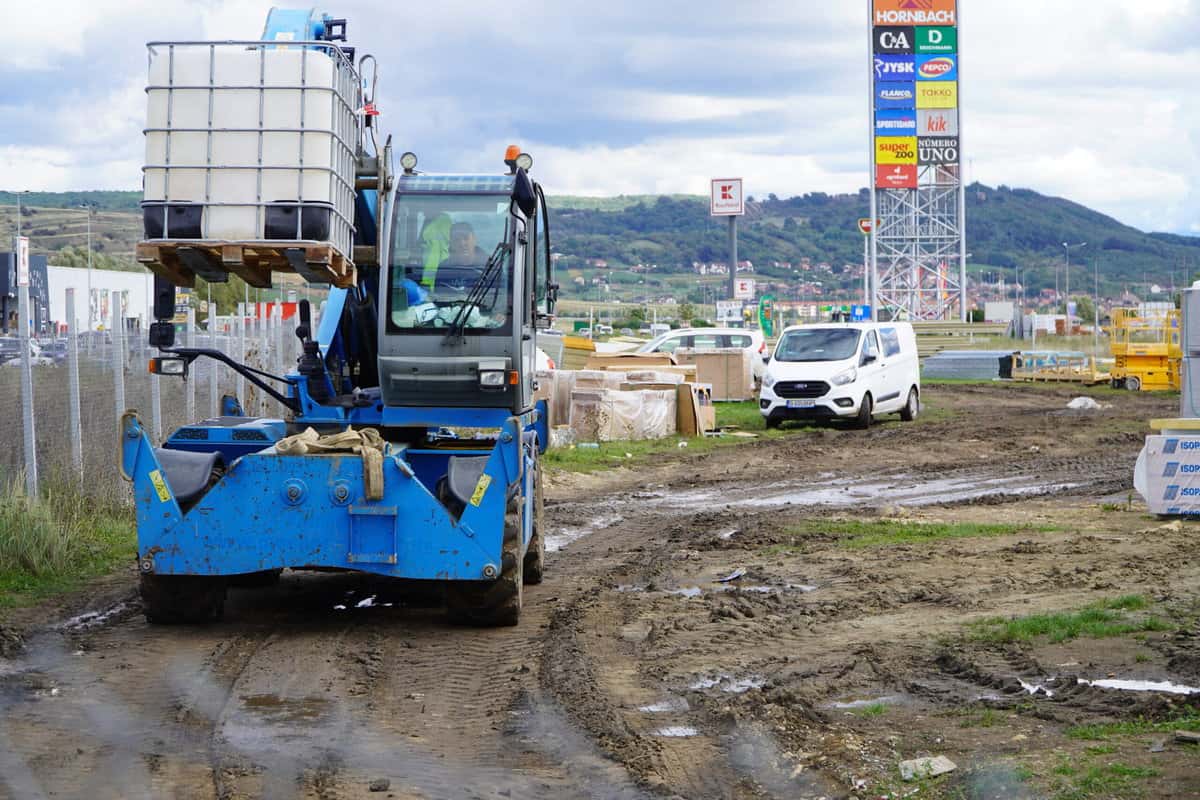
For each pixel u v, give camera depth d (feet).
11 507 38.86
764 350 126.11
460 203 35.19
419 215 35.17
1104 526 48.16
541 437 43.68
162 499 30.96
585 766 21.35
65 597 35.29
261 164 31.73
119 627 31.96
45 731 22.89
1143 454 50.31
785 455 79.51
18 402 45.32
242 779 20.44
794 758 21.35
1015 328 318.24
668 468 73.97
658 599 36.27
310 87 31.76
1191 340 61.00
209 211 31.73
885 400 99.55
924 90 249.96
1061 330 334.24
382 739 22.84
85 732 22.89
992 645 28.89
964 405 124.06
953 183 252.21
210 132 31.78
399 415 35.76
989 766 20.22
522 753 22.11
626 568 41.91
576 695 25.62
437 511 30.83
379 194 36.17
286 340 80.28
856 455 79.66
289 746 22.31
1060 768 19.84
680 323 343.05
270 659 28.81
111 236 387.34
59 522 41.09
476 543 30.89
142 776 20.52
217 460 32.42
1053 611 32.35
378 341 34.99
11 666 27.55
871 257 245.86
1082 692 24.52
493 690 26.35
